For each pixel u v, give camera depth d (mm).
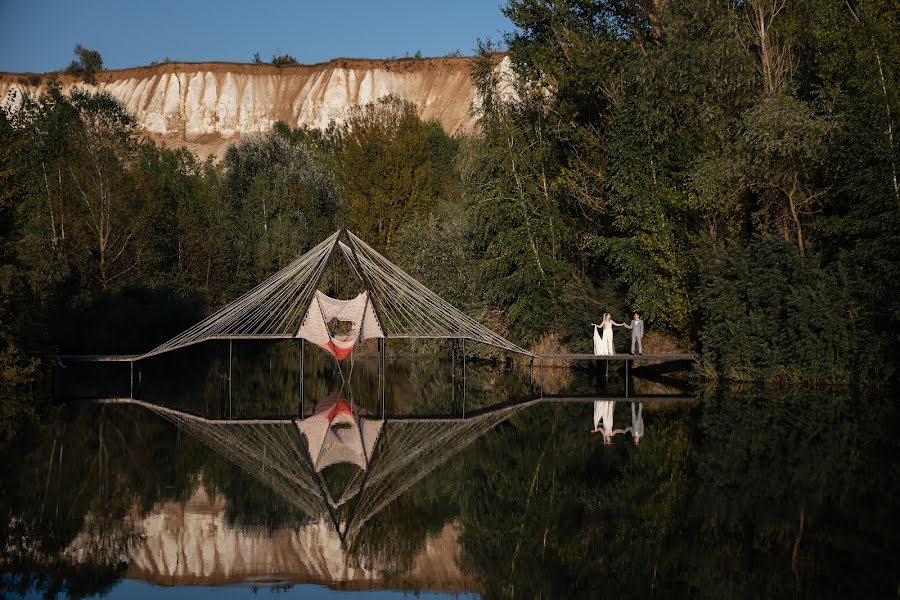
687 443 18031
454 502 13711
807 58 32219
